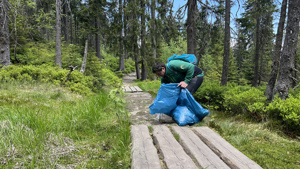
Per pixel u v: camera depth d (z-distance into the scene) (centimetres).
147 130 287
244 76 2636
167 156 201
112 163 196
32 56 1154
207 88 492
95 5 1972
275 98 369
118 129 293
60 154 205
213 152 215
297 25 360
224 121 365
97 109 382
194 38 830
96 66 863
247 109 381
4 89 500
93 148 229
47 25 1441
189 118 329
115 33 1809
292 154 227
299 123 294
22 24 1099
